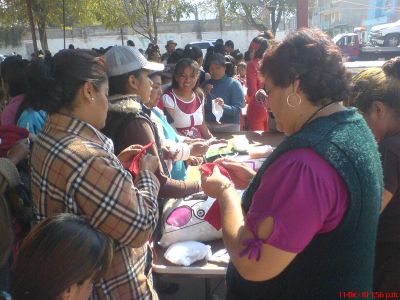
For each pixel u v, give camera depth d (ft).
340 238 3.50
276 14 55.62
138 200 4.70
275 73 3.69
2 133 7.38
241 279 4.35
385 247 5.28
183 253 6.26
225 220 4.06
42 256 3.42
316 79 3.58
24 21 46.80
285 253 3.35
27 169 7.03
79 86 4.56
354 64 12.68
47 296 3.37
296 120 3.82
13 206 6.79
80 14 48.80
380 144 5.08
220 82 14.33
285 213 3.34
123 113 5.97
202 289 10.09
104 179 4.41
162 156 6.84
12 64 9.35
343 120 3.63
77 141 4.49
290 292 3.79
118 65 6.37
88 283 3.67
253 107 15.33
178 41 90.27
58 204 4.52
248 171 5.34
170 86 11.69
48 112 4.66
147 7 50.60
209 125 13.73
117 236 4.56
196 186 6.84
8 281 6.44
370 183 3.49
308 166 3.34
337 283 3.60
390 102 5.19
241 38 90.53
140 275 5.20
